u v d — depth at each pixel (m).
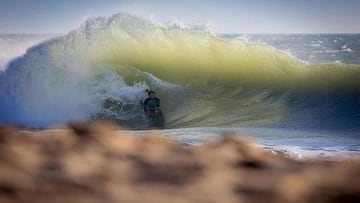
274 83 99.88
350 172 10.62
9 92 96.69
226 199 8.93
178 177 10.14
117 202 8.30
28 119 93.25
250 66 103.06
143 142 13.98
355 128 75.94
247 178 10.38
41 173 9.47
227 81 101.50
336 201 9.10
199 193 9.11
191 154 12.70
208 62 104.69
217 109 94.06
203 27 108.81
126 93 93.69
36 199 8.06
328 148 48.69
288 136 63.56
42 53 99.12
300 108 92.44
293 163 12.70
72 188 8.70
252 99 97.44
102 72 97.31
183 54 105.50
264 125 81.00
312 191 9.33
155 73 101.94
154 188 9.20
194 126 86.12
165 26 109.69
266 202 8.98
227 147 13.30
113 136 13.81
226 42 106.88
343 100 93.56
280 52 103.38
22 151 10.77
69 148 12.20
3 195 8.05
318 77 98.44
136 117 90.69
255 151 13.14
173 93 97.12
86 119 92.00
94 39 102.56
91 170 10.05
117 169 10.45
